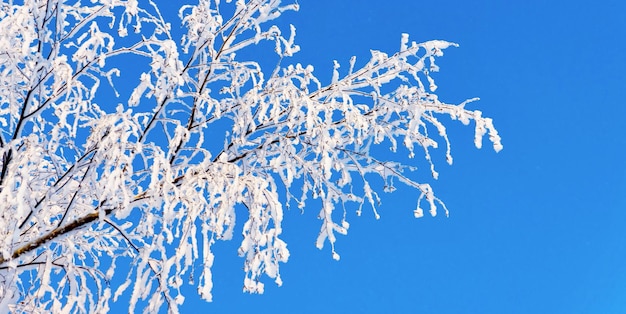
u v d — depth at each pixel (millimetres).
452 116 3857
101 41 3289
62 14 3404
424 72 3963
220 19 3986
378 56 4016
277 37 4027
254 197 3225
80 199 3797
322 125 3568
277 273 3232
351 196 4020
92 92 3625
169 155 3207
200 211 3104
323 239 3707
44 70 3428
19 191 2818
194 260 3072
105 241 4125
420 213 4012
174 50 3320
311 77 3883
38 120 3592
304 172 3916
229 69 3986
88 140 3201
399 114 4035
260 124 3805
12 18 3092
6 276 3158
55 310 2973
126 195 2963
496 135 3725
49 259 3186
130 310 2973
